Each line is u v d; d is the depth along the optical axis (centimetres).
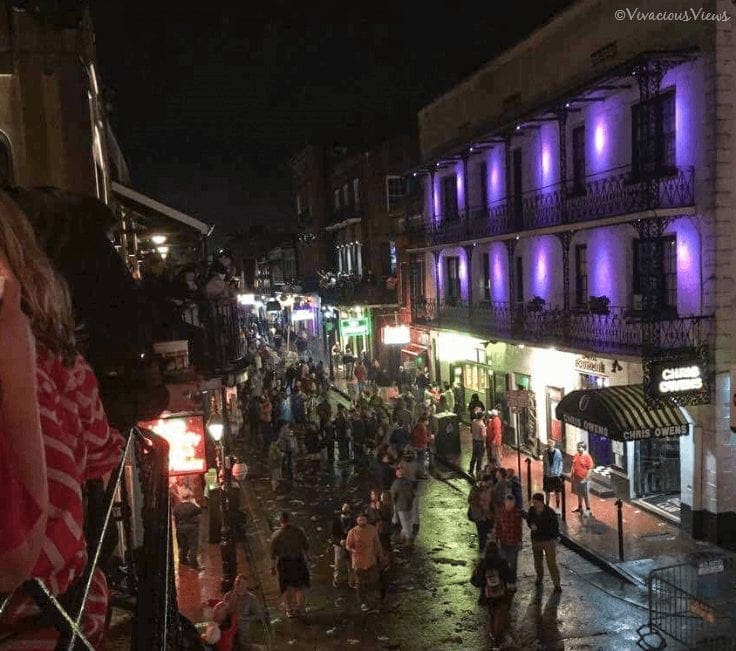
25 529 130
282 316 6562
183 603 1419
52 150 1007
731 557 1401
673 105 1727
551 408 2298
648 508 1816
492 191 2692
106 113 1767
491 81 2630
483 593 1229
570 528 1711
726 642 1149
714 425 1602
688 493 1662
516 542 1398
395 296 3962
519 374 2494
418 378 3069
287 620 1348
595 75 1872
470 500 1639
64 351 190
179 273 1158
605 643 1210
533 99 2355
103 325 600
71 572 173
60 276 197
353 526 1506
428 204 3288
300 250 5919
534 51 2327
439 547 1692
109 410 578
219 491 1784
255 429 2803
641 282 1877
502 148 2608
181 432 1344
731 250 1608
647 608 1320
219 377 1229
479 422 2166
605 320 1983
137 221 1830
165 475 359
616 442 1945
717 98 1580
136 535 955
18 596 162
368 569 1373
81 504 164
